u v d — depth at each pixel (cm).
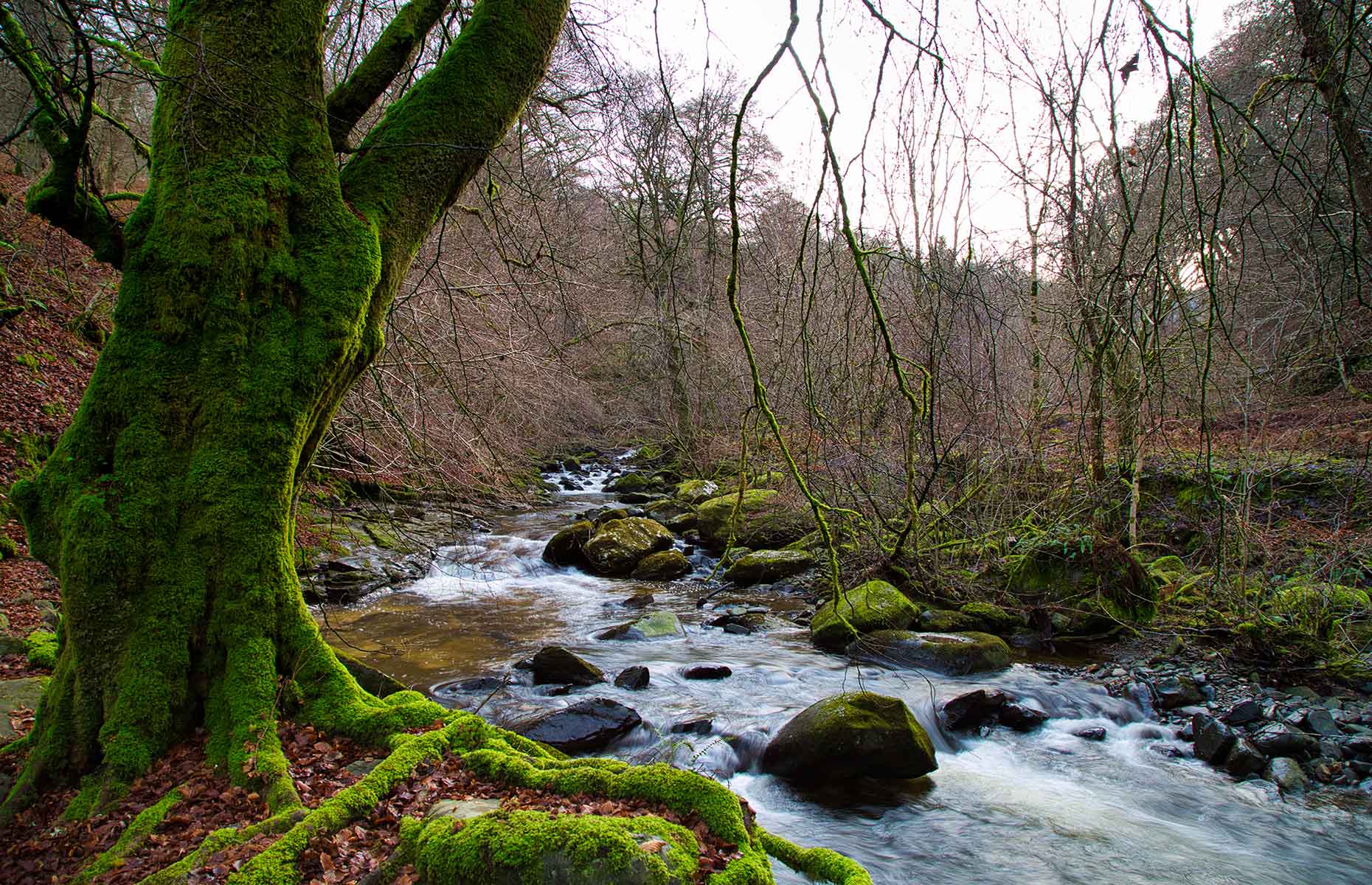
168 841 335
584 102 845
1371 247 559
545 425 1945
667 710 720
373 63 519
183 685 399
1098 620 968
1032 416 1095
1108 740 703
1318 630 846
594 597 1207
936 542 1129
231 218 422
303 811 339
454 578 1276
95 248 455
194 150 430
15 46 444
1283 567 1003
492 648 918
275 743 387
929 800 586
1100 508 1091
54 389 1285
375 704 435
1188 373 1014
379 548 1315
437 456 1213
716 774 611
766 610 1122
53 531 411
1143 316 608
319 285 444
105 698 388
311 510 1196
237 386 423
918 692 780
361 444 1134
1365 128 597
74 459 411
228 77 435
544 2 533
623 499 2055
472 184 1102
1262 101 514
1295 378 1170
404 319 1089
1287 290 802
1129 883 486
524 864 290
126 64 536
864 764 596
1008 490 1106
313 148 458
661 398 2019
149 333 421
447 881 297
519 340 1370
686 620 1073
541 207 1341
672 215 1073
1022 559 1056
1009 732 712
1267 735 668
